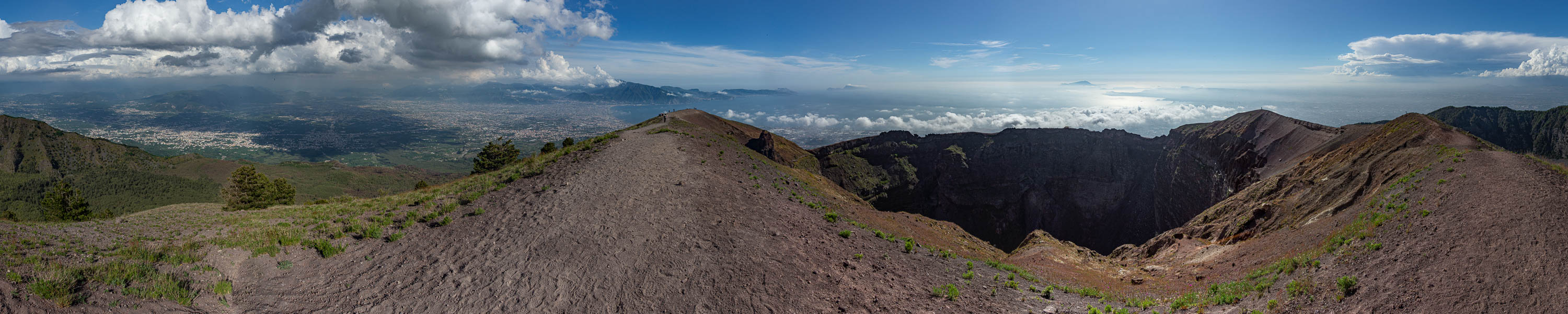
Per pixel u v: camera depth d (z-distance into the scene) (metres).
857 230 31.72
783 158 124.06
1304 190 47.25
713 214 30.02
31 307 12.73
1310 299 18.20
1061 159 165.12
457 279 19.17
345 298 17.19
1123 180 160.62
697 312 17.17
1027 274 26.78
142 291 15.08
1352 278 18.89
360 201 35.84
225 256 19.25
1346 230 27.25
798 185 48.41
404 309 16.55
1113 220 161.50
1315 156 71.38
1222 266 29.50
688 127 82.62
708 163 48.75
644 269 20.66
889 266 24.33
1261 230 43.28
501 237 24.36
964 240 41.91
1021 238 160.38
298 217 27.92
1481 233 20.14
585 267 20.62
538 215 28.00
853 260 24.42
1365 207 32.22
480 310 16.77
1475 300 15.78
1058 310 19.67
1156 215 146.25
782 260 22.91
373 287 18.27
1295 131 88.06
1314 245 26.64
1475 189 26.50
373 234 24.00
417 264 20.69
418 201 32.47
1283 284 20.61
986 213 161.00
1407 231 22.88
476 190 35.28
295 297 17.05
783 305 18.17
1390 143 47.31
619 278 19.62
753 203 34.88
